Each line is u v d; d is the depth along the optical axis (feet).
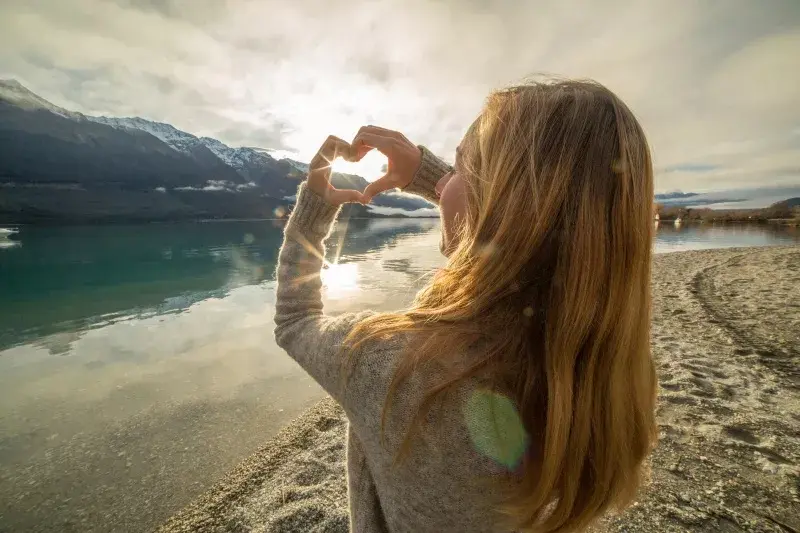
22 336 28.25
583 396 2.02
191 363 21.22
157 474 11.63
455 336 1.98
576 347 1.98
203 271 60.08
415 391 1.92
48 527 9.86
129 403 16.53
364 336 2.09
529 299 2.05
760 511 7.77
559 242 2.01
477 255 2.12
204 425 14.33
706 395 12.50
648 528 7.42
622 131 2.10
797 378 13.62
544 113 2.10
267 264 67.51
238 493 9.76
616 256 2.04
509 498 2.03
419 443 1.94
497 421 1.94
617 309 2.04
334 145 3.05
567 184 2.00
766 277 33.88
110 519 9.98
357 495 2.56
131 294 43.68
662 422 11.00
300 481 9.84
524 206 2.01
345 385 2.08
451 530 2.07
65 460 12.59
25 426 14.92
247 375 19.04
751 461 9.24
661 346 17.04
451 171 3.52
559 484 2.09
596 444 2.14
